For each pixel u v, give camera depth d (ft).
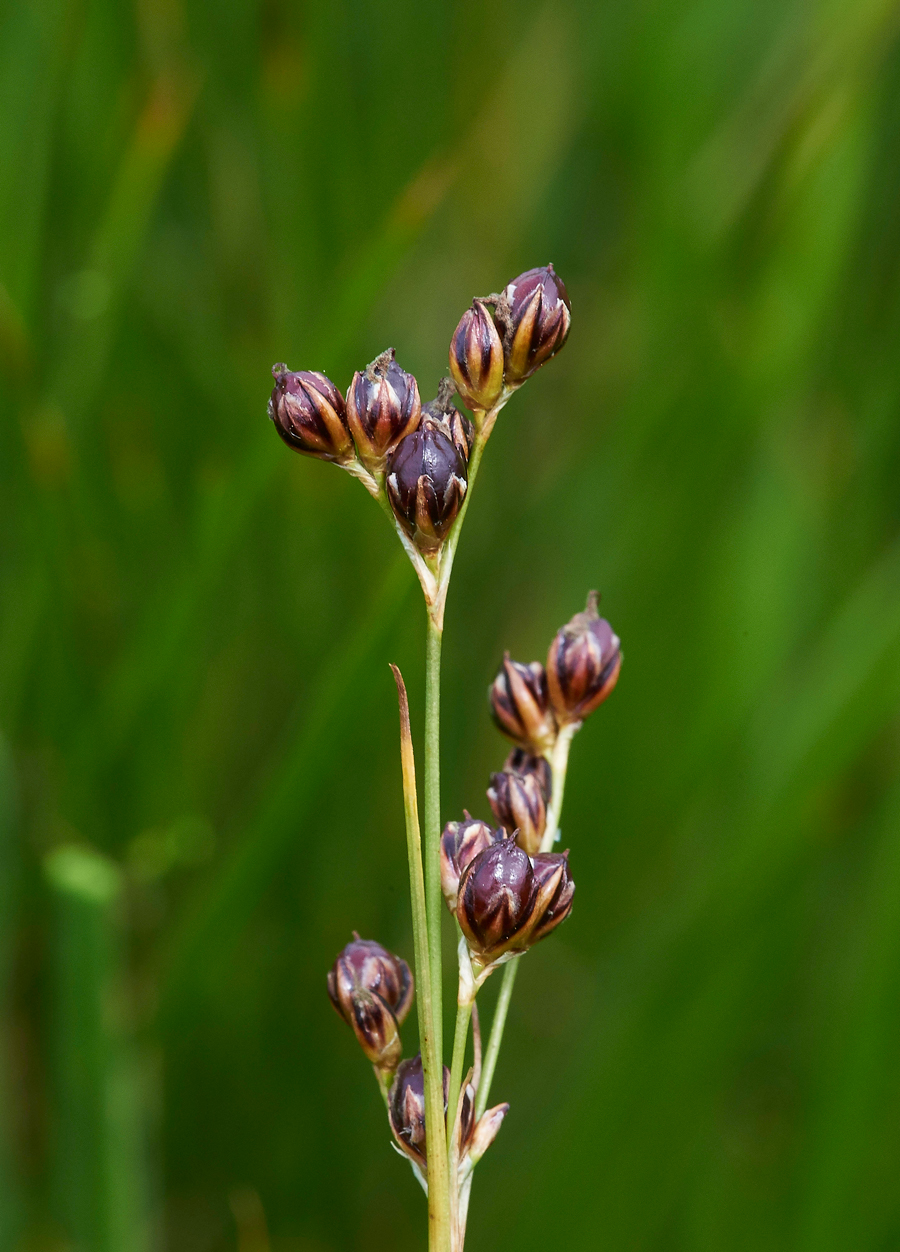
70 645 0.63
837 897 0.73
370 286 0.55
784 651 0.73
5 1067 0.56
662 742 0.74
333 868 0.70
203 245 0.71
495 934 0.44
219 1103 0.68
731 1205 0.66
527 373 0.45
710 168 0.73
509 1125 0.73
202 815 0.68
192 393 0.70
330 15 0.68
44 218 0.61
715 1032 0.61
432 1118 0.43
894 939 0.62
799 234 0.69
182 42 0.67
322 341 0.56
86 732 0.61
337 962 0.45
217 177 0.70
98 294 0.61
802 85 0.69
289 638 0.71
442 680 0.73
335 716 0.52
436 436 0.44
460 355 0.44
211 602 0.60
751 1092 0.72
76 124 0.66
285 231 0.68
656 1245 0.63
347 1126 0.70
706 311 0.71
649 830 0.73
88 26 0.66
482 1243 0.67
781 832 0.59
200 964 0.54
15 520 0.66
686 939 0.61
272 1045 0.69
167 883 0.70
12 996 0.60
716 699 0.72
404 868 0.72
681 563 0.74
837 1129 0.62
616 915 0.74
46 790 0.62
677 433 0.72
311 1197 0.68
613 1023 0.63
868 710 0.58
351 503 0.72
